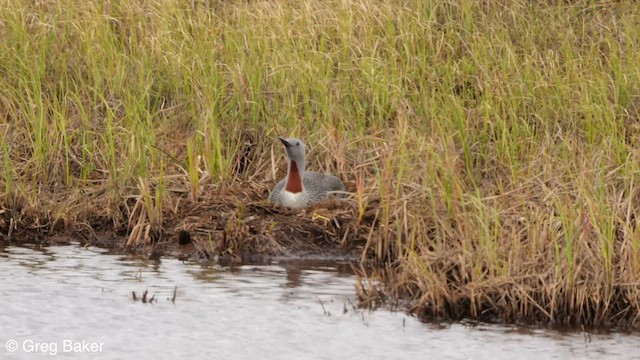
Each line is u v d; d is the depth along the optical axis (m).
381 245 14.86
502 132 16.86
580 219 13.12
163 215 15.66
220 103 17.86
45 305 12.84
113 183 16.12
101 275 14.04
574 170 15.43
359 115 17.75
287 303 13.06
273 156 17.08
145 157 16.34
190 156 16.00
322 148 17.25
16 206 15.98
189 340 11.88
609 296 12.45
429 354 11.55
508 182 16.05
